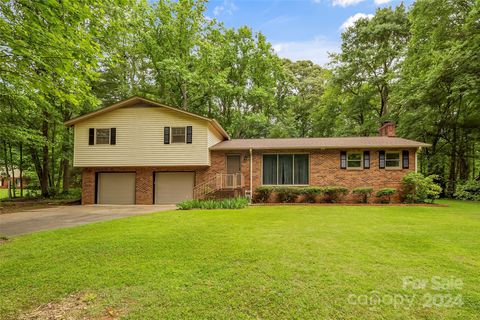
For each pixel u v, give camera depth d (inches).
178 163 557.9
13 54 223.6
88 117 570.6
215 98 981.8
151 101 551.8
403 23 842.8
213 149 561.9
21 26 207.6
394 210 396.8
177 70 795.4
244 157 569.0
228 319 96.4
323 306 104.7
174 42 856.3
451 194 665.6
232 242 198.8
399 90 746.8
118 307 106.3
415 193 506.6
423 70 676.7
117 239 211.3
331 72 981.8
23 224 307.6
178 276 135.2
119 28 291.3
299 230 242.4
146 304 108.0
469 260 156.5
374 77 888.9
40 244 200.8
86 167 584.4
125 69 923.4
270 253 170.4
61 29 222.5
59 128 780.0
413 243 194.7
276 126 997.8
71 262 158.9
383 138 589.0
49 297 115.6
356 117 1019.9
